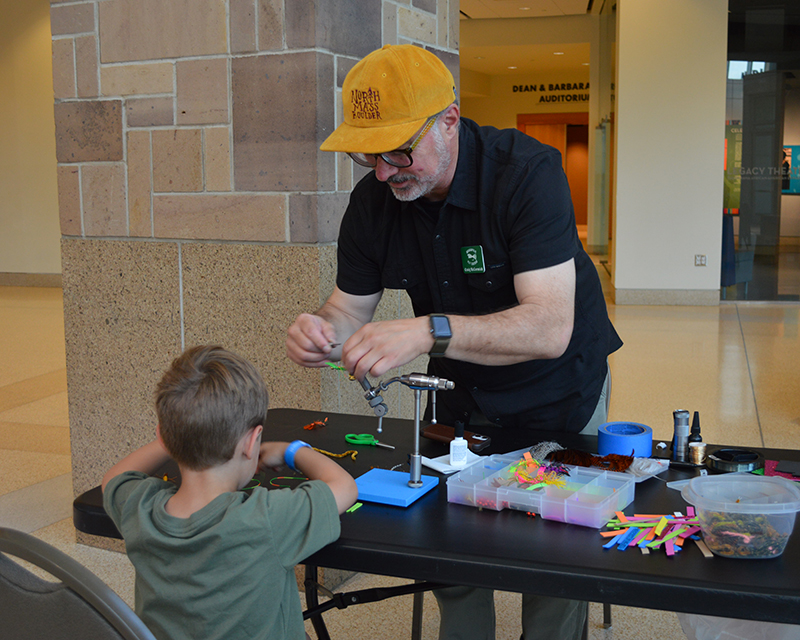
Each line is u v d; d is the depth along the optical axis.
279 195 2.61
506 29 13.01
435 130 1.53
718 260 8.56
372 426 1.87
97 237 2.92
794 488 1.19
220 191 2.70
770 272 8.73
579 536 1.23
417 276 1.84
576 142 21.56
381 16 2.79
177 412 1.17
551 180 1.62
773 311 8.21
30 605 1.00
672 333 7.02
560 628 1.71
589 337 1.84
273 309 2.67
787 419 4.38
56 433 4.30
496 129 1.74
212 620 1.14
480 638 1.86
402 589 1.59
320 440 1.76
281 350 2.68
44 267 10.59
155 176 2.79
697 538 1.20
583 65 16.84
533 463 1.44
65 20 2.85
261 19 2.53
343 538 1.23
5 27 10.16
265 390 1.27
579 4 11.92
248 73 2.58
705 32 8.21
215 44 2.62
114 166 2.85
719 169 8.41
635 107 8.47
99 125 2.85
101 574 2.76
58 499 3.39
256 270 2.68
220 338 2.77
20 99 10.27
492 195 1.66
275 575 1.16
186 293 2.80
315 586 1.68
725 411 4.56
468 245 1.72
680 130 8.41
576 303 1.81
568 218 1.65
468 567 1.14
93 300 2.96
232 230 2.70
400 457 1.63
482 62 16.23
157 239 2.82
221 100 2.64
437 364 1.96
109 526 1.39
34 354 6.32
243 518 1.14
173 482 1.47
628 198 8.66
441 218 1.72
